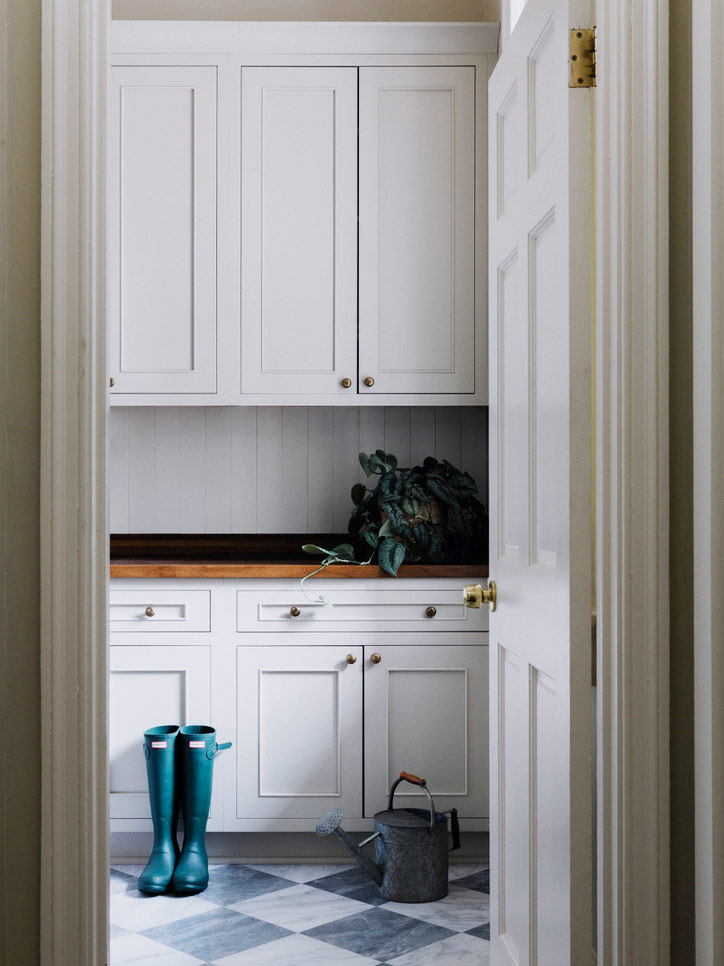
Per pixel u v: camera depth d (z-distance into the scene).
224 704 3.01
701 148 1.27
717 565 1.25
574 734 1.45
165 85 3.22
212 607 3.02
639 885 1.36
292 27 3.21
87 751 1.37
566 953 1.48
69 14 1.38
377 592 3.03
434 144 3.25
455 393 3.27
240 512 3.59
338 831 2.74
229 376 3.24
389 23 3.20
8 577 1.38
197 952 2.41
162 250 3.24
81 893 1.36
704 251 1.26
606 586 1.40
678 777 1.37
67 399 1.37
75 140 1.37
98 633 1.40
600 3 1.40
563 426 1.50
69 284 1.37
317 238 3.25
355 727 3.02
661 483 1.36
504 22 3.13
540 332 1.68
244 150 3.24
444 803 3.02
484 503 3.59
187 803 2.90
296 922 2.60
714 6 1.24
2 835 1.37
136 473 3.57
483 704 3.02
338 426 3.60
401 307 3.26
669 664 1.37
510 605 1.89
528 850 1.75
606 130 1.39
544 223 1.64
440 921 2.60
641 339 1.36
